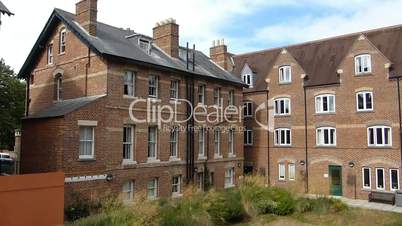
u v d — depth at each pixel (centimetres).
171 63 2406
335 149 2812
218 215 1702
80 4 2164
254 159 3262
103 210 1562
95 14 2125
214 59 3209
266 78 3225
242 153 2995
